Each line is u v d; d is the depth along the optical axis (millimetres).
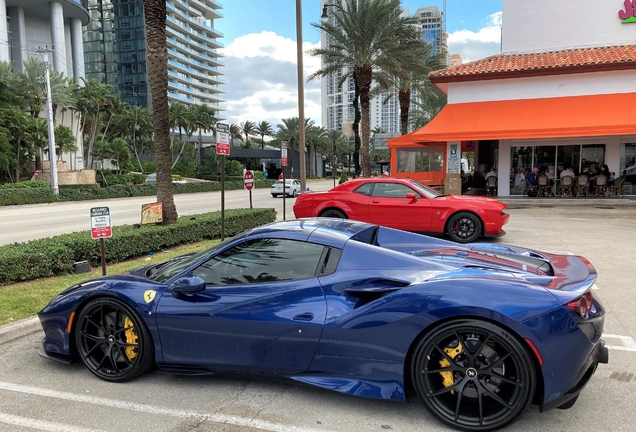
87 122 61875
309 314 3018
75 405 3193
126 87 111375
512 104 17547
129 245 7879
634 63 15953
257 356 3152
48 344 3766
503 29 20484
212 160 74500
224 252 3480
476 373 2734
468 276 2947
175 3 120000
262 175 75312
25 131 43438
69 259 6902
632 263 7242
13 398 3311
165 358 3396
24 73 46875
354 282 3057
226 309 3182
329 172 122250
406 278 3002
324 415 2996
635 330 4410
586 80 16875
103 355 3713
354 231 3678
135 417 3018
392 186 9945
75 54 77312
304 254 3287
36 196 28438
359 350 2918
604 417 2908
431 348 2795
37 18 74062
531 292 2703
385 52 22500
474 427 2738
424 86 30234
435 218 9383
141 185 38062
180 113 70562
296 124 81000
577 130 15469
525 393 2627
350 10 22328
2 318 4801
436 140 17359
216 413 3051
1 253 6348
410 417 2951
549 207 15758
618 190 17453
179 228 9234
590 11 19094
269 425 2893
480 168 23516
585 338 2656
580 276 3000
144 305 3391
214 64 142625
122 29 111062
